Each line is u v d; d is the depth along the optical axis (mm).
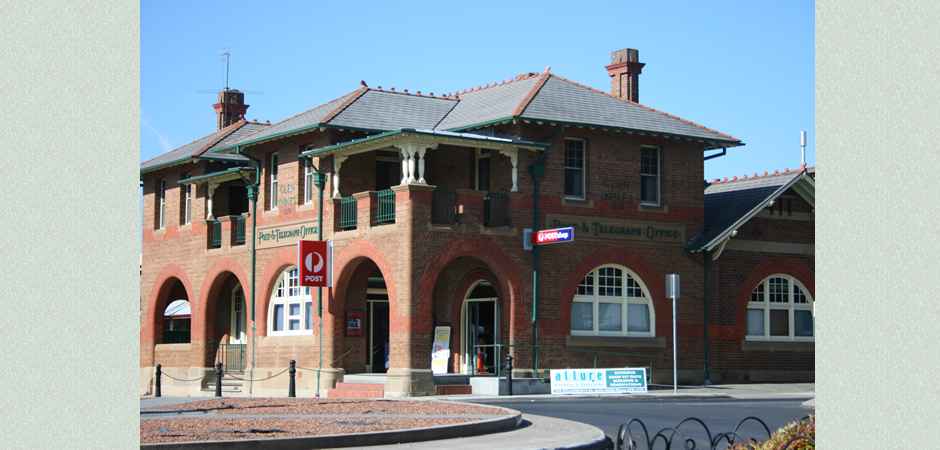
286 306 35875
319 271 32812
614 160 34375
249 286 37188
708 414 23750
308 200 35156
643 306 34719
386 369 34969
